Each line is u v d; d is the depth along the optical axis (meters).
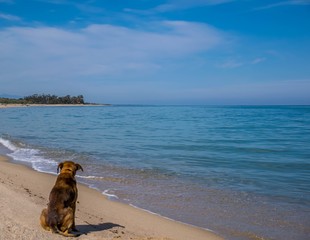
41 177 13.03
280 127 44.81
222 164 17.23
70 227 6.53
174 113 100.81
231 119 66.44
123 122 55.47
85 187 11.80
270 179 13.74
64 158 18.42
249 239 7.58
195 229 8.09
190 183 12.87
